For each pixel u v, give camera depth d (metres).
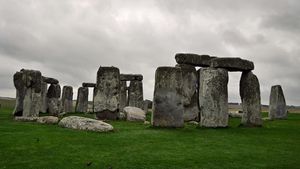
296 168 10.91
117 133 16.11
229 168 10.70
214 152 12.82
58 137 14.47
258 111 21.77
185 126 20.31
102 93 25.89
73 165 10.40
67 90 38.88
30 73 23.03
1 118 23.66
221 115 19.77
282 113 31.58
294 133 18.72
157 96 18.84
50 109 33.22
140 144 13.68
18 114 24.98
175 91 18.95
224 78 20.19
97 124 16.67
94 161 10.88
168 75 19.00
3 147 12.26
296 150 13.78
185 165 10.84
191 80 26.41
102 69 26.19
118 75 26.30
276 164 11.36
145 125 20.72
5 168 9.91
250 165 11.13
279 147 14.34
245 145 14.53
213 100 19.75
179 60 27.00
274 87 32.16
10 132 15.53
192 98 26.06
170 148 13.17
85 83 39.12
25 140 13.58
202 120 19.66
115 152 12.14
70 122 17.67
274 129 20.33
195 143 14.44
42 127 17.67
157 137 15.40
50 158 11.09
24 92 23.64
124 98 38.78
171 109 18.80
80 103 38.75
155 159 11.38
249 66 21.59
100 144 13.35
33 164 10.38
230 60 20.88
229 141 15.32
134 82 38.22
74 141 13.72
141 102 37.84
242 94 22.09
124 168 10.28
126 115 25.78
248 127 21.00
